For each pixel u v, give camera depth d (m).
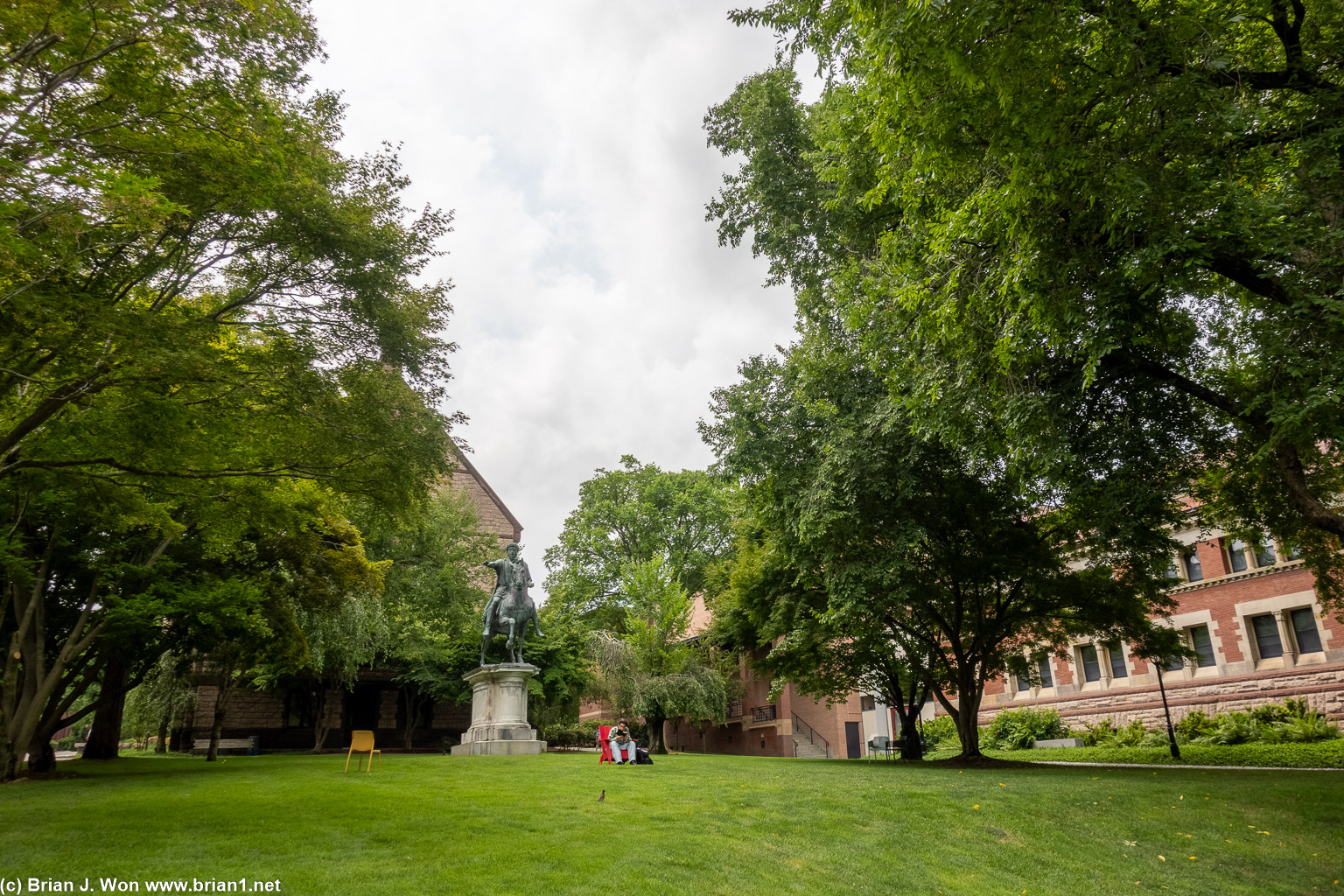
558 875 8.23
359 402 12.23
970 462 15.34
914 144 10.75
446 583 38.69
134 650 21.56
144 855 8.15
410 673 36.28
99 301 9.21
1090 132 9.88
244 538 21.17
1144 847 11.26
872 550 19.44
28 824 9.72
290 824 9.91
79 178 8.30
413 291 13.52
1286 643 28.16
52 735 18.84
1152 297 10.98
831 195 19.39
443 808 11.49
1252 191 11.33
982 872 10.12
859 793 14.04
